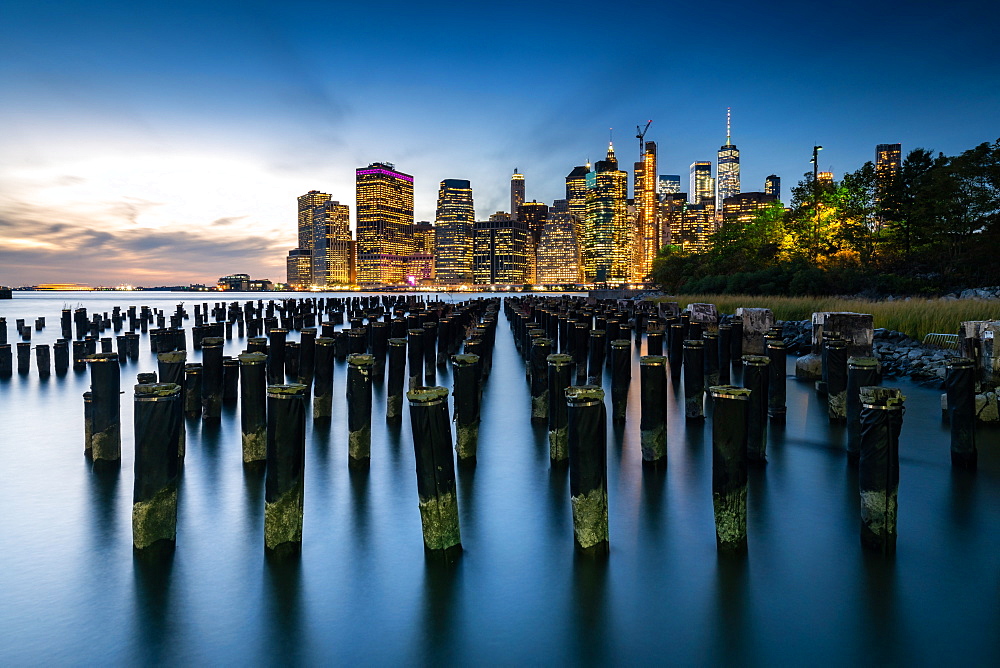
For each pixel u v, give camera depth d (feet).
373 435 36.37
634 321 113.39
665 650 14.96
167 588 18.21
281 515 19.76
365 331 76.48
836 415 36.91
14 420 42.91
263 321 124.06
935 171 174.29
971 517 22.54
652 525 22.26
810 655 14.69
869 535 19.98
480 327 57.41
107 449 30.09
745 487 19.63
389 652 15.02
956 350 56.65
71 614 16.88
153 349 77.92
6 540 21.77
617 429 36.45
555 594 17.57
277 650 15.16
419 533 21.99
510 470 29.37
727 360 55.47
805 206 212.02
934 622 15.97
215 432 36.04
